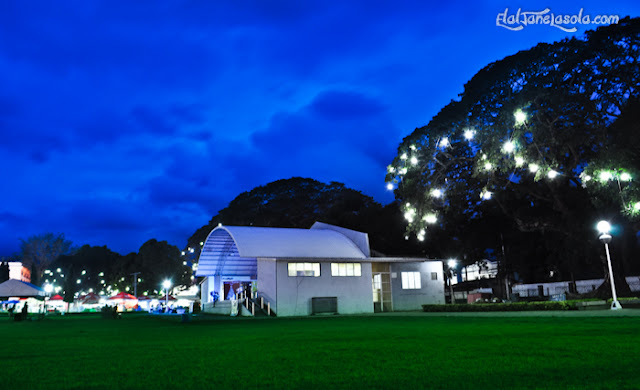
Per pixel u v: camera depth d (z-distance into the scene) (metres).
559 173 26.42
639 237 31.97
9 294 40.47
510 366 6.24
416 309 35.78
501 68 28.75
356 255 35.00
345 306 33.47
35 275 95.75
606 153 22.34
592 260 37.41
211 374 6.39
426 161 34.09
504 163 27.28
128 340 12.66
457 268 49.78
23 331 18.50
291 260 32.44
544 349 7.72
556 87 25.45
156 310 50.31
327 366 6.77
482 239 46.59
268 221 66.00
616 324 12.19
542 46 27.00
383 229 52.56
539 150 25.84
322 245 35.09
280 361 7.44
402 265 36.59
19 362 8.13
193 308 52.28
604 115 25.33
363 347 8.93
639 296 30.81
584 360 6.52
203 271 43.31
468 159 33.50
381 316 25.31
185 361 7.79
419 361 6.95
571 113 25.52
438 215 39.41
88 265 116.62
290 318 26.89
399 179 35.47
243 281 44.78
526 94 25.70
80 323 26.52
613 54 24.27
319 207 67.12
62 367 7.42
